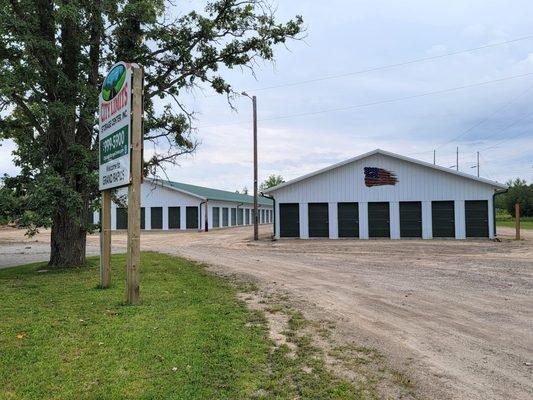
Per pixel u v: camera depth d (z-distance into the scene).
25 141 12.92
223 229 42.56
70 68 13.12
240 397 3.92
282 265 14.09
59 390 3.93
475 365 4.85
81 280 10.56
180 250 20.72
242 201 51.44
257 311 7.35
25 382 4.09
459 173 26.34
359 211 27.80
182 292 8.91
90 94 12.45
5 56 11.62
